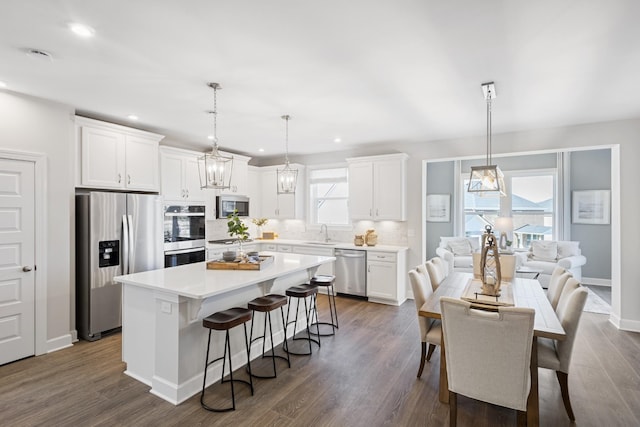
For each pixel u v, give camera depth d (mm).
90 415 2279
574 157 6594
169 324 2496
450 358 2066
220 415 2293
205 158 3139
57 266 3389
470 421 2244
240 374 2879
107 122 4031
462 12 1882
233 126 4367
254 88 3031
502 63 2523
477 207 7559
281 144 5520
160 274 2971
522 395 1891
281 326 3598
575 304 2203
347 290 5363
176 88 3027
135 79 2820
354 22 1987
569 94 3152
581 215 6516
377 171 5410
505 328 1868
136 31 2076
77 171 3666
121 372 2887
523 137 4496
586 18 1929
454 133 4695
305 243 5840
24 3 1771
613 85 2930
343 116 3900
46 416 2266
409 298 5367
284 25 2020
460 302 1968
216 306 2789
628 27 2014
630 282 3918
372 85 2961
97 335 3619
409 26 2031
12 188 3082
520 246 7121
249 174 6410
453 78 2805
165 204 4703
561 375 2266
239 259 3391
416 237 5328
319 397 2520
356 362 3102
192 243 5070
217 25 2012
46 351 3273
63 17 1916
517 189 7160
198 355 2617
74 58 2430
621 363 3086
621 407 2400
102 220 3662
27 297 3166
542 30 2062
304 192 6520
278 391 2602
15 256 3098
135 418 2252
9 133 3076
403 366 3021
